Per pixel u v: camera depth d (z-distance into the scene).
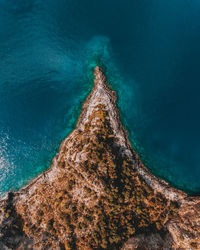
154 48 97.44
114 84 87.75
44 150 80.44
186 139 85.50
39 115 84.38
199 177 80.50
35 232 63.59
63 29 92.19
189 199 73.44
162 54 96.94
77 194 65.81
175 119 88.44
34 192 72.25
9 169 78.38
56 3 93.62
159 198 72.00
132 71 92.81
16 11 88.75
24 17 89.12
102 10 99.06
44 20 90.81
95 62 89.88
